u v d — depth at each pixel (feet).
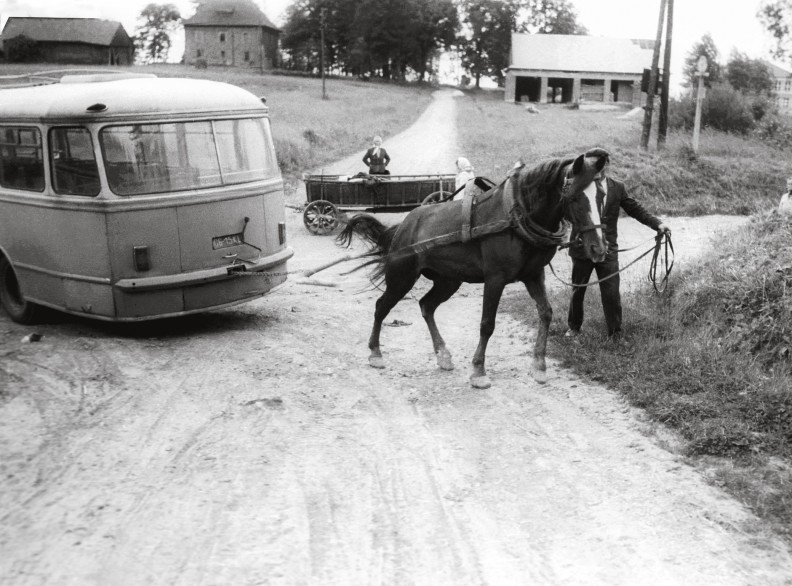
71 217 29.84
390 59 361.71
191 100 30.37
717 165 74.18
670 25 80.53
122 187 29.01
